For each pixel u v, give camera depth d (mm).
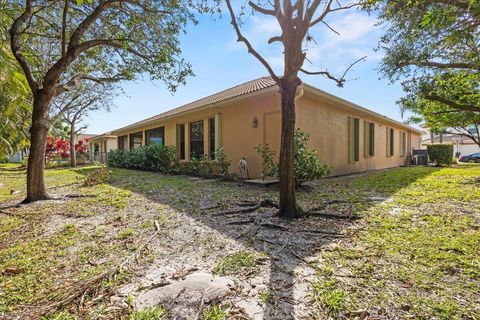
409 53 6844
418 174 9984
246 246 3002
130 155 14945
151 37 7035
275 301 1938
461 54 6191
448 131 12711
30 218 4488
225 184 7988
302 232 3418
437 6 3523
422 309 1801
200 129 11148
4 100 6441
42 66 7484
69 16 6555
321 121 8891
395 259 2570
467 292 1995
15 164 24281
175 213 4527
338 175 9711
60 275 2473
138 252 2893
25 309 1966
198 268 2504
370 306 1847
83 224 4070
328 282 2166
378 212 4273
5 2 5766
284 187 4133
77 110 20875
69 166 20609
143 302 1967
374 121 12445
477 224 3574
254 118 8797
